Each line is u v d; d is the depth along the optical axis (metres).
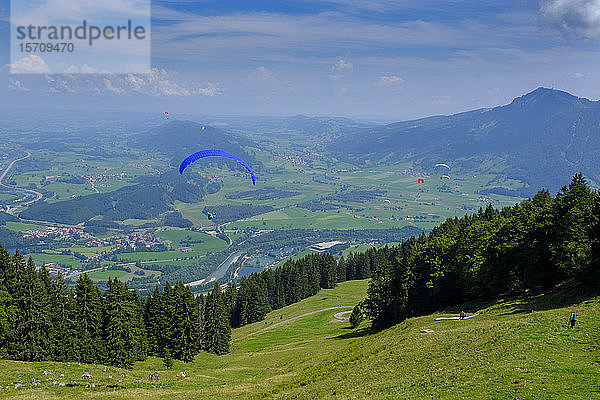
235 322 135.12
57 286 72.06
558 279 64.31
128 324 74.12
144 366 75.00
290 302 150.75
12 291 65.62
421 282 78.56
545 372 30.73
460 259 74.88
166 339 82.00
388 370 41.41
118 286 73.81
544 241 64.25
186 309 82.06
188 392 49.22
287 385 46.81
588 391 26.73
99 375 56.03
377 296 85.06
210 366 77.25
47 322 66.69
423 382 34.38
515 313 56.38
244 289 134.25
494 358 35.72
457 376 33.75
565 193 65.81
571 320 40.25
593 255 54.59
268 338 101.62
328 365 52.34
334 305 133.25
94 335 71.56
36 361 63.81
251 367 69.00
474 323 55.25
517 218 71.00
